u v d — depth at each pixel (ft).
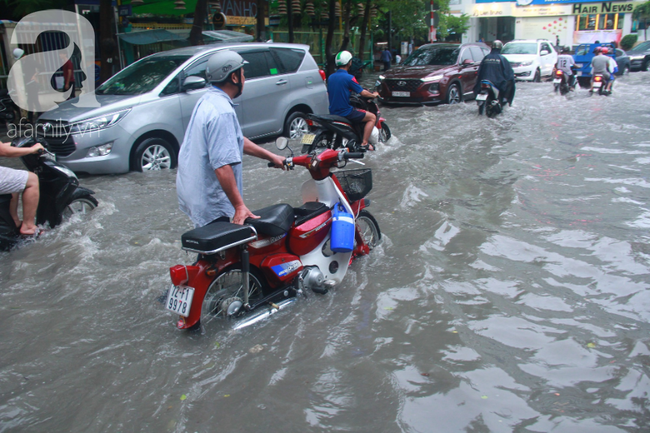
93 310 12.13
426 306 11.81
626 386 8.89
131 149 24.44
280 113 30.60
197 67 26.94
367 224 15.35
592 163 23.91
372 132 27.37
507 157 25.62
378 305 11.91
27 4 41.24
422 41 131.95
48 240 16.70
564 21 152.97
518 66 64.03
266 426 8.18
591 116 37.35
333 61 72.69
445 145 29.07
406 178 22.40
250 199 20.43
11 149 15.85
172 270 10.14
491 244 15.06
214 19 51.31
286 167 12.69
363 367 9.61
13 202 16.61
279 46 31.27
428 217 17.44
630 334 10.53
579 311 11.50
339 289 12.79
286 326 11.13
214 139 10.43
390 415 8.30
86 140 23.13
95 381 9.51
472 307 11.77
